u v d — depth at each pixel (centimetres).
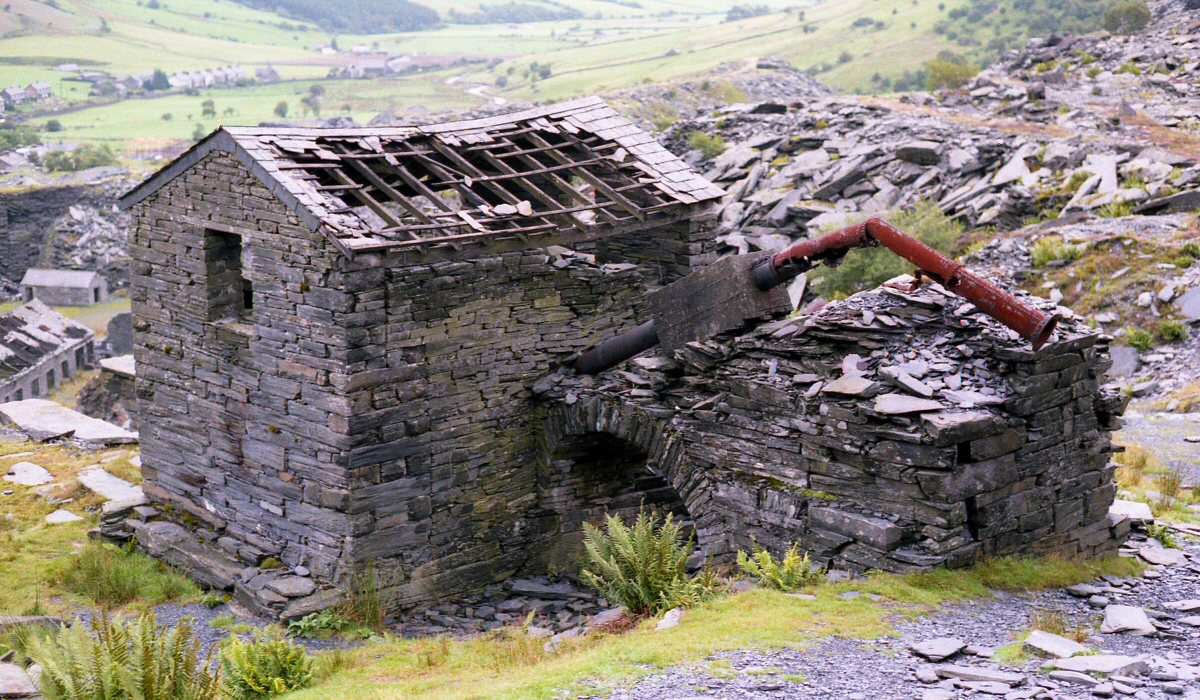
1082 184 3369
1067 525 1380
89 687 974
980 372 1312
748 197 3966
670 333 1577
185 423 1788
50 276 8119
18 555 1820
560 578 1820
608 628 1280
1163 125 4012
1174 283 2752
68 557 1802
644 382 1642
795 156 4228
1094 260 2933
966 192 3553
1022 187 3434
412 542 1638
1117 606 1158
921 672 930
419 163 1788
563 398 1719
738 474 1481
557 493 1822
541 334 1755
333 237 1450
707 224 1911
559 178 1836
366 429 1548
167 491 1853
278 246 1552
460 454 1683
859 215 3534
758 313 1487
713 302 1523
